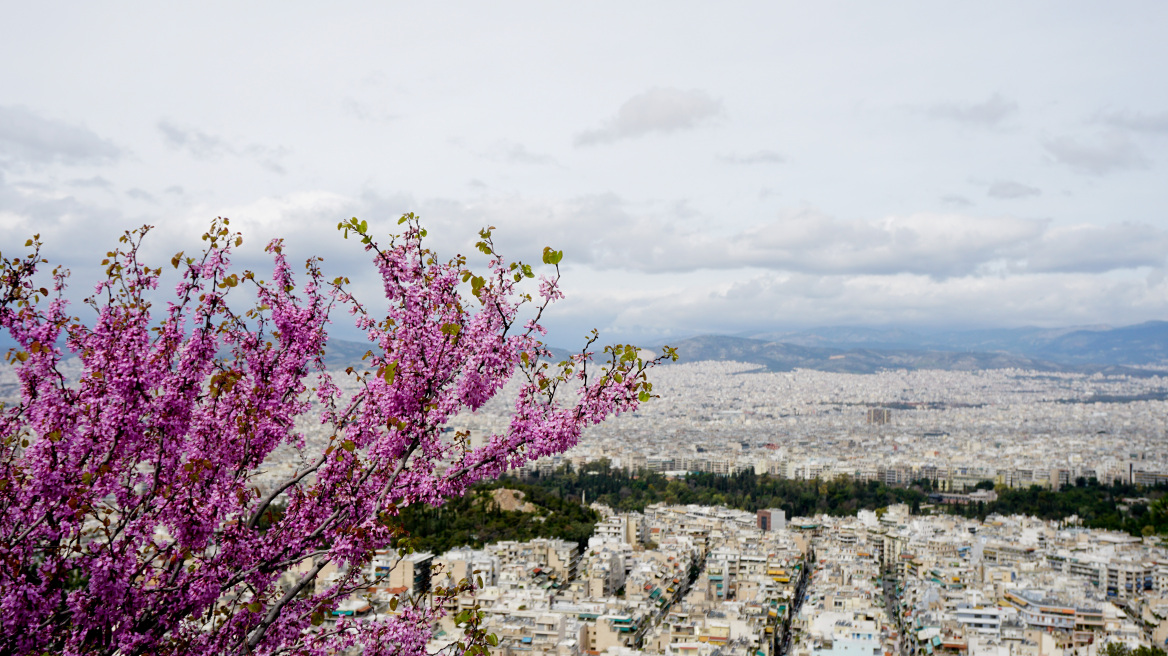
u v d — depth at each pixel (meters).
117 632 16.72
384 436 18.88
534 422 19.09
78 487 16.30
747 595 184.50
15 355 17.25
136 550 16.62
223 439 18.69
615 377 19.02
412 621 19.34
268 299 19.66
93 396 17.11
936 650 137.00
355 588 19.50
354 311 20.16
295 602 19.36
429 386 19.03
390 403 18.75
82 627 16.38
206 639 18.23
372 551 18.62
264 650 18.47
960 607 156.75
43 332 17.50
